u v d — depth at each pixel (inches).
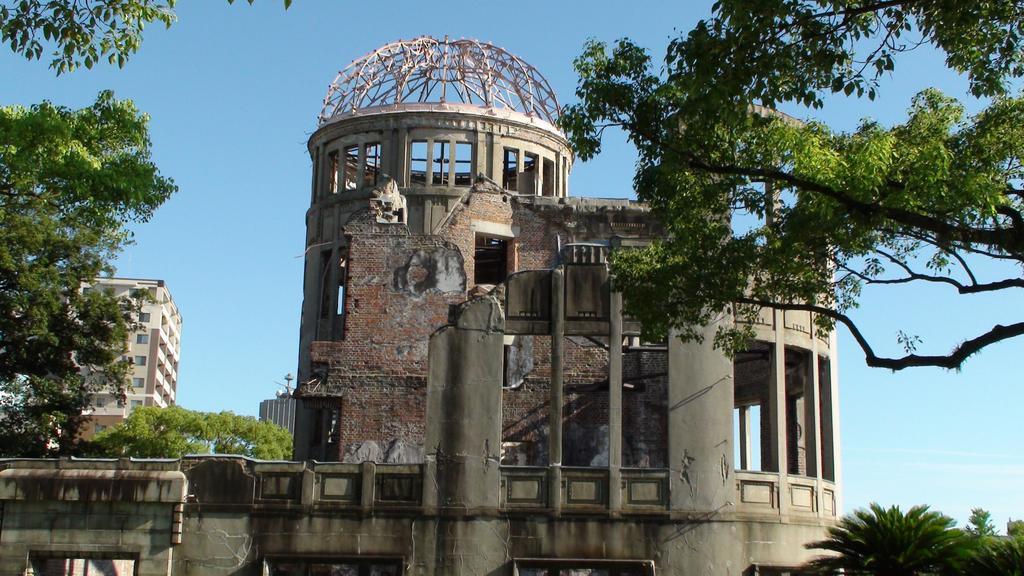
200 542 1186.0
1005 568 970.1
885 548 1008.2
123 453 3011.8
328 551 1183.6
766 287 951.0
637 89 844.0
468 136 2112.5
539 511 1192.8
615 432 1221.1
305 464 1204.5
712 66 735.7
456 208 1686.8
